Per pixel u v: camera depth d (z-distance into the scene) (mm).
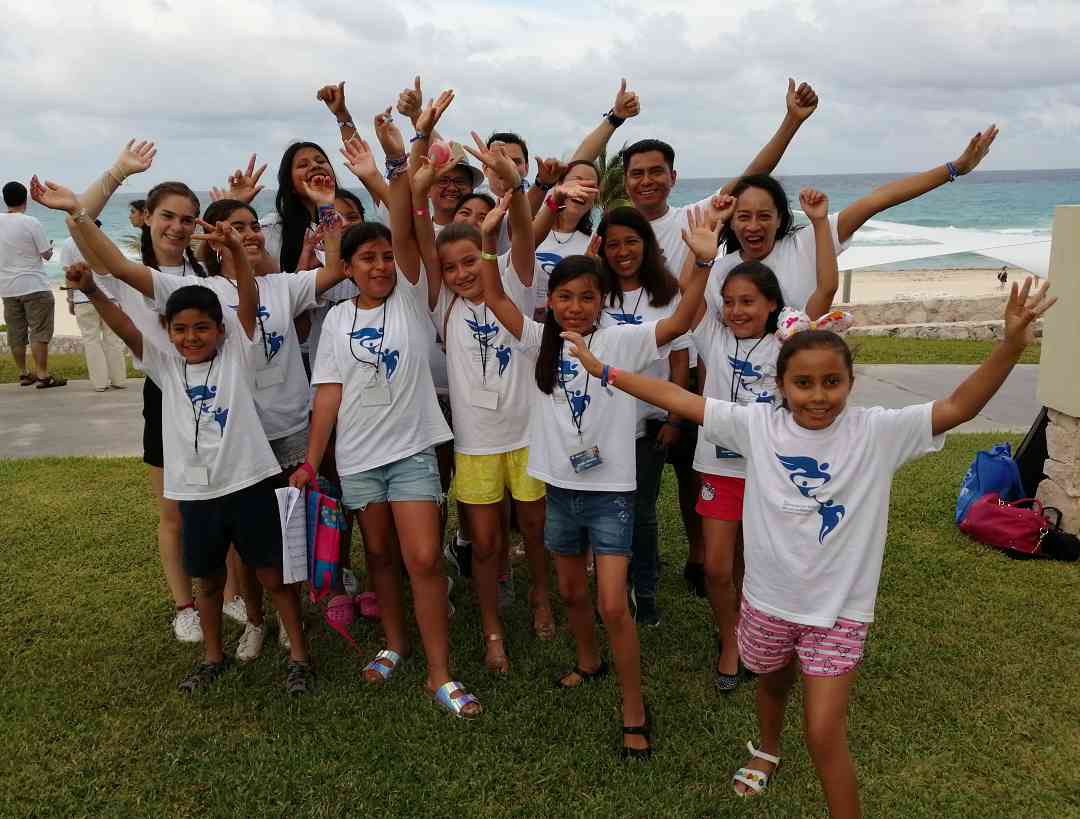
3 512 6223
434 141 4199
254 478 3789
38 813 3088
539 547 4344
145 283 3775
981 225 61781
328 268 4203
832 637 2787
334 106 4789
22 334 10586
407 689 3908
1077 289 5176
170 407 3744
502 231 4816
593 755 3412
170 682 3998
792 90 4430
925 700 3750
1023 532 5223
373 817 3066
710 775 3297
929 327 14648
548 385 3592
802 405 2758
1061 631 4324
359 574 5242
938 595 4754
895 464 2781
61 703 3787
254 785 3225
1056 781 3232
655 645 4320
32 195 3443
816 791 3215
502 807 3107
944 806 3100
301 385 4230
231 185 4707
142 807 3131
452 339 4035
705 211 3578
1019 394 9930
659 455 4289
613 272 4062
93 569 5250
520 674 4055
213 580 3926
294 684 3908
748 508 2977
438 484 3924
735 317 3746
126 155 3826
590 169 4762
